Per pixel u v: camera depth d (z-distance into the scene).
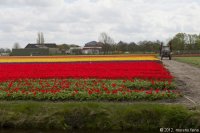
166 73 29.06
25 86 23.16
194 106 16.52
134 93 19.89
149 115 15.28
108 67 34.88
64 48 151.62
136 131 15.18
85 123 15.45
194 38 136.88
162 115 15.22
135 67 34.56
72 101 19.30
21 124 15.62
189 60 67.94
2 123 15.71
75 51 121.44
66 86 22.38
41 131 15.48
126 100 19.47
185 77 33.09
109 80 25.98
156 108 15.47
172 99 19.86
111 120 15.35
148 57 50.16
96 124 15.36
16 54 97.81
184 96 21.17
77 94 19.77
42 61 44.56
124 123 15.23
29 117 15.70
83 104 16.27
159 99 19.73
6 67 36.25
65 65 37.97
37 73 29.19
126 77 26.70
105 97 19.55
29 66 37.22
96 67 35.03
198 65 50.75
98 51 123.38
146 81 25.27
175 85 25.02
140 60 44.91
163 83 24.23
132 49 117.44
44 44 156.50
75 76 27.17
